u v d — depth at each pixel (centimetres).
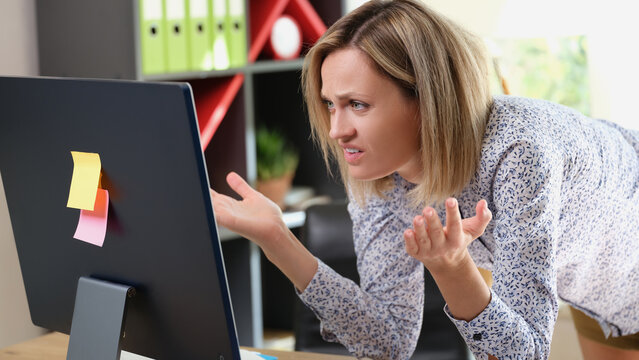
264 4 293
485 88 134
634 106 366
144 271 115
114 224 116
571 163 135
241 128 286
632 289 174
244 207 135
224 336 108
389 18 128
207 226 103
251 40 294
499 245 130
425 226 110
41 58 269
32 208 129
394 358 154
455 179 133
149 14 252
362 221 159
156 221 109
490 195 136
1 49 261
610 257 162
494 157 131
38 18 268
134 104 105
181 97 99
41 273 133
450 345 199
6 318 270
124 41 248
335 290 146
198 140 101
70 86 113
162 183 106
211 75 272
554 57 360
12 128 126
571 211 142
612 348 194
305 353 155
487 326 120
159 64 256
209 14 270
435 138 128
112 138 110
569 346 313
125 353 144
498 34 368
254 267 293
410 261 155
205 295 108
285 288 332
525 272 126
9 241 269
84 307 122
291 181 328
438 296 200
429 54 127
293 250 141
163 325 116
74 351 123
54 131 119
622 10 360
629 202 157
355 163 133
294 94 322
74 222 122
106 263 120
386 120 129
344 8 316
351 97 129
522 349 121
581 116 147
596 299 171
